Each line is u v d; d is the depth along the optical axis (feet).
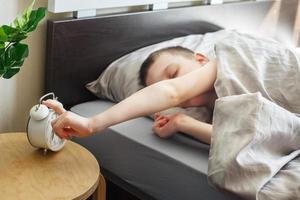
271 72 4.64
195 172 4.05
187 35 6.26
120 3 5.32
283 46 5.09
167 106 4.37
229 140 3.81
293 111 4.49
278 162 3.82
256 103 3.86
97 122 4.00
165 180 4.30
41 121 3.88
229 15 7.01
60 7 4.69
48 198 3.42
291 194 3.52
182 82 4.51
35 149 4.08
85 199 3.64
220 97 4.39
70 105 5.17
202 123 4.48
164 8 5.99
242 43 4.86
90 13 5.11
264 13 7.75
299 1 8.34
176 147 4.41
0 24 4.41
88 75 5.24
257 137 3.73
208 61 5.07
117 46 5.43
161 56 5.09
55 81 4.95
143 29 5.67
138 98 4.26
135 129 4.67
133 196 5.00
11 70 3.59
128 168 4.58
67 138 4.04
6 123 4.81
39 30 4.79
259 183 3.58
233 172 3.68
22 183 3.58
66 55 4.95
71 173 3.77
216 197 3.93
